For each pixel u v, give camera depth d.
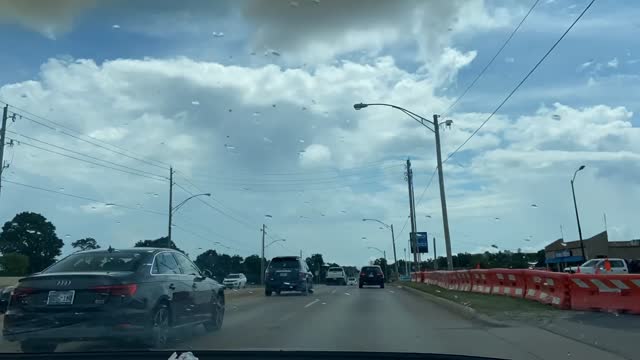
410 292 33.31
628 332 11.53
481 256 67.44
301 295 29.81
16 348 10.15
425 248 73.38
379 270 44.22
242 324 14.42
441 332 12.56
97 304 9.21
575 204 47.97
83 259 10.27
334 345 10.62
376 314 17.31
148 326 9.75
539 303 17.88
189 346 10.49
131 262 10.15
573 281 16.09
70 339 9.14
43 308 9.19
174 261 11.50
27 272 43.81
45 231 50.72
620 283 15.07
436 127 30.31
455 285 29.97
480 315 15.11
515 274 20.89
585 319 13.73
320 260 105.44
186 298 11.20
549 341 10.85
